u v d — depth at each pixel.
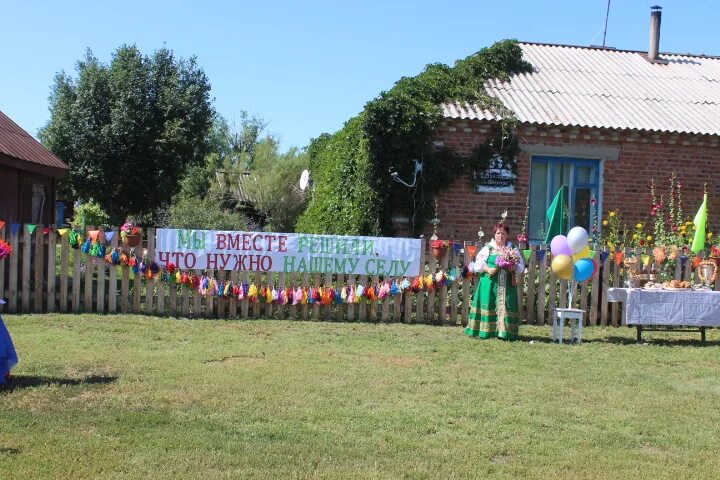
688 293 10.68
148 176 25.62
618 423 6.48
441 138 14.48
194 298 11.20
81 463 4.98
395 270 11.54
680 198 15.30
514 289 10.35
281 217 30.39
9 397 6.44
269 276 11.34
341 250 11.45
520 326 11.59
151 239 11.20
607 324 12.05
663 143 15.24
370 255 11.50
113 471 4.87
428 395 7.07
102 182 25.14
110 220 25.84
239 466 5.04
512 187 14.71
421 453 5.46
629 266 11.13
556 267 10.52
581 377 8.15
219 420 6.02
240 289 11.18
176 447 5.35
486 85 16.08
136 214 26.42
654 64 19.31
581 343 10.35
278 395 6.82
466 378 7.84
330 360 8.44
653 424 6.47
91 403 6.37
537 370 8.42
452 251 11.54
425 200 14.35
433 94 14.94
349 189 14.77
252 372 7.64
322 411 6.38
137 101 25.27
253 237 11.33
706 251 13.12
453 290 11.46
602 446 5.84
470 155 14.54
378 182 14.08
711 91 17.66
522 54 17.61
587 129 14.77
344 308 11.51
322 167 18.80
